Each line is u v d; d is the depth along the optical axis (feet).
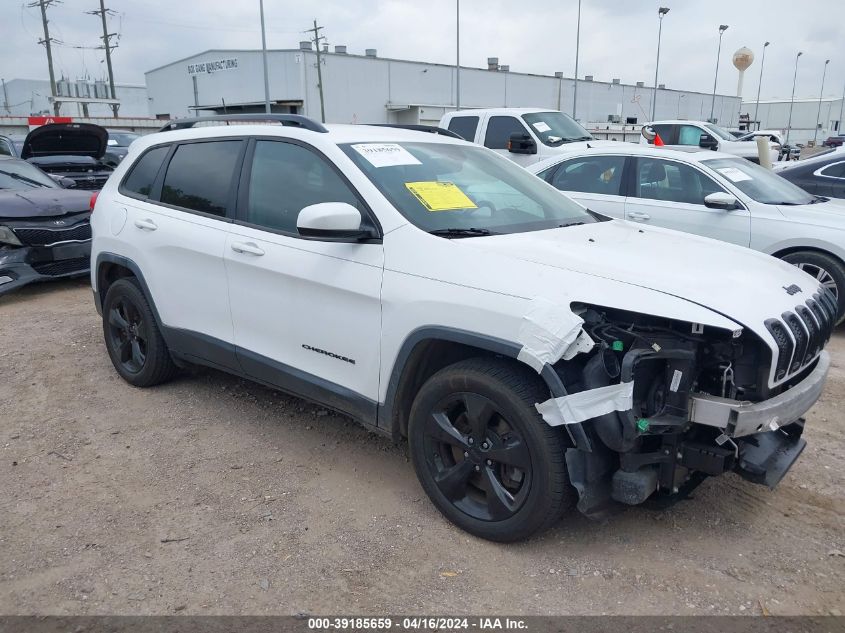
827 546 10.43
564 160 26.50
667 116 216.54
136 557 10.14
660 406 9.32
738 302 9.30
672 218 23.24
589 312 9.34
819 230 20.71
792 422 10.53
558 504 9.53
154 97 196.44
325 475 12.48
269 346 13.00
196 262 14.06
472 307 9.80
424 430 10.78
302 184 12.55
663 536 10.64
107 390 16.39
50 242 24.97
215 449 13.48
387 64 169.07
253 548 10.35
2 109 249.14
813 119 269.23
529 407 9.46
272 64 160.35
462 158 13.84
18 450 13.43
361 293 11.12
